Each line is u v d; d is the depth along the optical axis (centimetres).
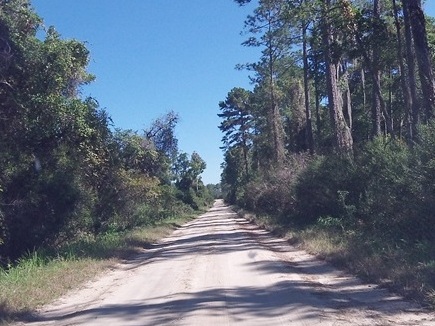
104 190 3497
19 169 2362
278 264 1877
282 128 6488
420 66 2012
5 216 2291
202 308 1179
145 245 3238
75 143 2638
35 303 1384
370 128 4875
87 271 1934
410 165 1883
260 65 5600
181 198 9856
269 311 1124
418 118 2338
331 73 3397
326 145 4788
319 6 2917
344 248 1919
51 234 2575
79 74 2622
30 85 2233
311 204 3238
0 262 2256
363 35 2798
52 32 2309
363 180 2553
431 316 1019
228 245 2747
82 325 1100
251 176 7425
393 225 1977
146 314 1166
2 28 2081
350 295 1265
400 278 1316
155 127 6044
